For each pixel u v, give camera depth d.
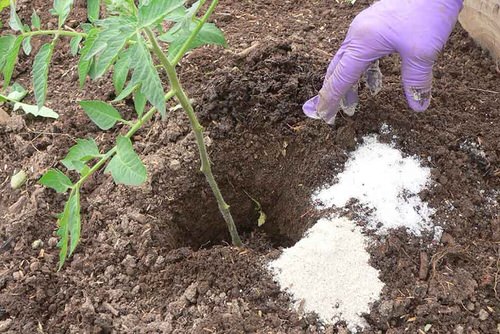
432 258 1.84
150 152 2.17
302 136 2.13
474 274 1.82
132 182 1.28
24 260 1.94
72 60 2.49
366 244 1.86
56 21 2.62
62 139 2.23
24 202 2.09
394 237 1.87
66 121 2.28
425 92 1.88
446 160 2.04
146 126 2.24
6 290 1.87
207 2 2.62
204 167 1.72
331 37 2.42
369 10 1.81
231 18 2.55
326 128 2.11
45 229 2.02
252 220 2.31
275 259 1.89
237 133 2.16
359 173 2.02
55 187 1.40
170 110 2.22
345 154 2.08
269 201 2.25
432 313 1.73
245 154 2.17
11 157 2.24
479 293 1.78
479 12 2.31
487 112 2.17
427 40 1.73
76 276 1.90
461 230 1.90
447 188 1.99
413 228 1.90
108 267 1.91
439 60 2.36
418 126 2.11
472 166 2.05
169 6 1.17
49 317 1.84
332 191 2.02
